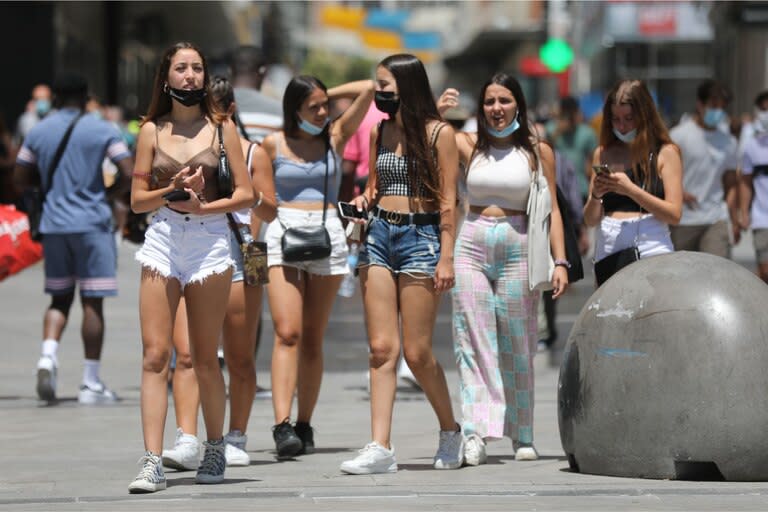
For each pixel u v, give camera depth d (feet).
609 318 101.81
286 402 113.29
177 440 108.58
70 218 147.02
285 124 117.91
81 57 456.45
